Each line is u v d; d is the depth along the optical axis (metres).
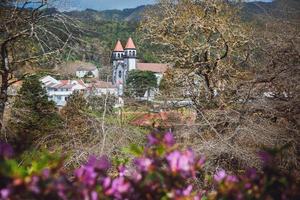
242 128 11.39
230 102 14.18
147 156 3.07
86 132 11.74
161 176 2.91
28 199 2.56
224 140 10.92
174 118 14.05
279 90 13.47
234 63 18.84
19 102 17.77
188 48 19.50
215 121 12.73
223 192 2.97
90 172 2.79
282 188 3.02
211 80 18.30
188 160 2.98
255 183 3.00
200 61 19.56
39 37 16.17
